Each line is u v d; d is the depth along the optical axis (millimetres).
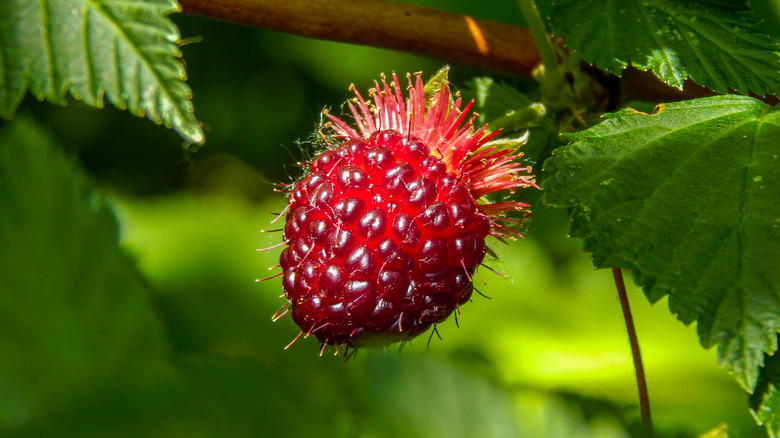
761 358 181
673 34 195
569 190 191
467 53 210
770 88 193
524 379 231
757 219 187
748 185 188
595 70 208
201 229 234
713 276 185
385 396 157
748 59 194
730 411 216
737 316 183
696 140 192
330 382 160
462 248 187
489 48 209
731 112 194
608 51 195
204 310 215
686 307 184
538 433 154
